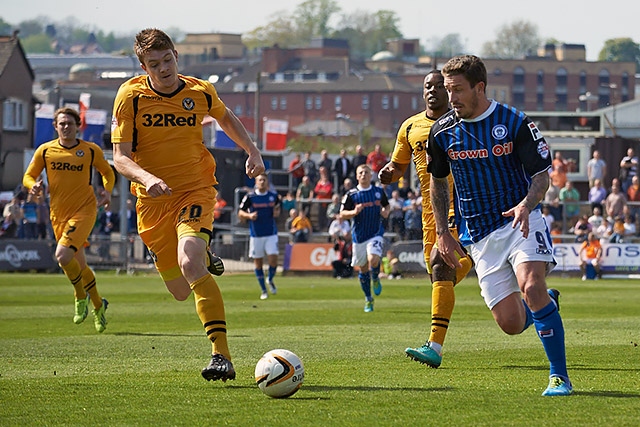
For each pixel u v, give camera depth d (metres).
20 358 13.71
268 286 33.75
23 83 87.38
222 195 52.22
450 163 10.48
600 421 8.55
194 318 20.86
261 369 9.86
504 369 12.20
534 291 9.91
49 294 29.44
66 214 18.59
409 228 42.66
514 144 10.12
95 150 18.80
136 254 43.12
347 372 11.88
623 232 40.84
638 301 26.16
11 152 68.56
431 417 8.80
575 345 15.06
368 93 148.88
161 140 11.47
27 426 8.66
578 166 53.50
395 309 23.48
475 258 10.55
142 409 9.37
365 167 22.98
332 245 41.84
